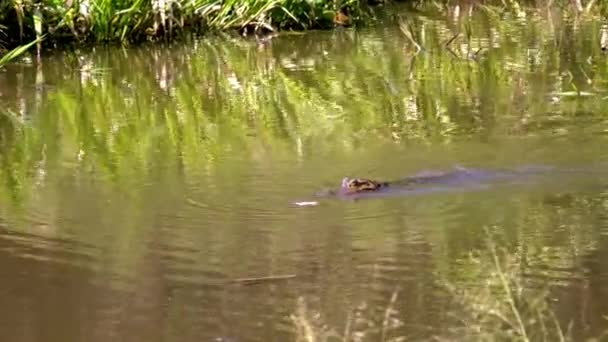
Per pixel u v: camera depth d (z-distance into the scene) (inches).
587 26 652.7
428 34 660.1
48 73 589.6
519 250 305.7
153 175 390.3
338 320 264.5
